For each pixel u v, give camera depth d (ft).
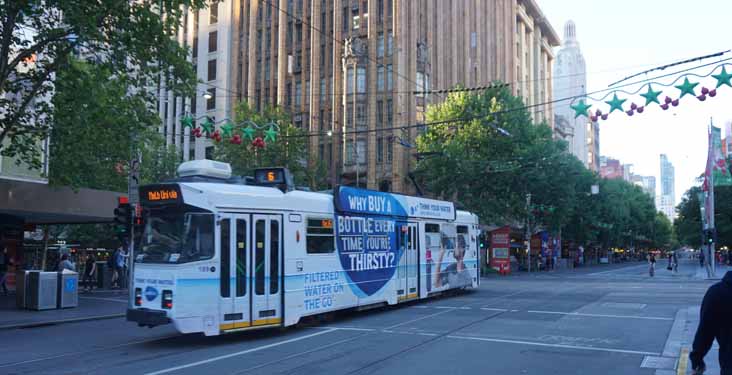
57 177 68.13
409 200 65.21
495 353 36.19
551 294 78.28
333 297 51.42
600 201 219.41
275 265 45.34
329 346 39.19
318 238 50.26
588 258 306.55
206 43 201.67
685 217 246.27
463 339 41.39
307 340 42.04
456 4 203.92
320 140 177.37
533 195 154.61
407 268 63.62
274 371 31.30
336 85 175.11
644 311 57.77
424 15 181.57
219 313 40.96
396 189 163.22
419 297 65.36
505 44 247.50
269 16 194.18
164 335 46.34
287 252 46.39
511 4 258.78
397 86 167.63
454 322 50.21
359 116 170.60
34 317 58.08
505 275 147.54
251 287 43.21
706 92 47.26
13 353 38.99
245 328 42.42
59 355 37.93
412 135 168.45
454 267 74.13
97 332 49.14
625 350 37.29
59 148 66.95
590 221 218.18
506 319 51.93
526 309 59.82
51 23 60.13
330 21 180.75
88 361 35.53
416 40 174.81
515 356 35.22
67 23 58.70
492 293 80.28
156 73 66.54
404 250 63.26
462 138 144.36
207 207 41.16
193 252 40.29
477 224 82.84
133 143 67.15
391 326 48.37
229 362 34.17
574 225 221.66
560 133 333.62
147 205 41.93
